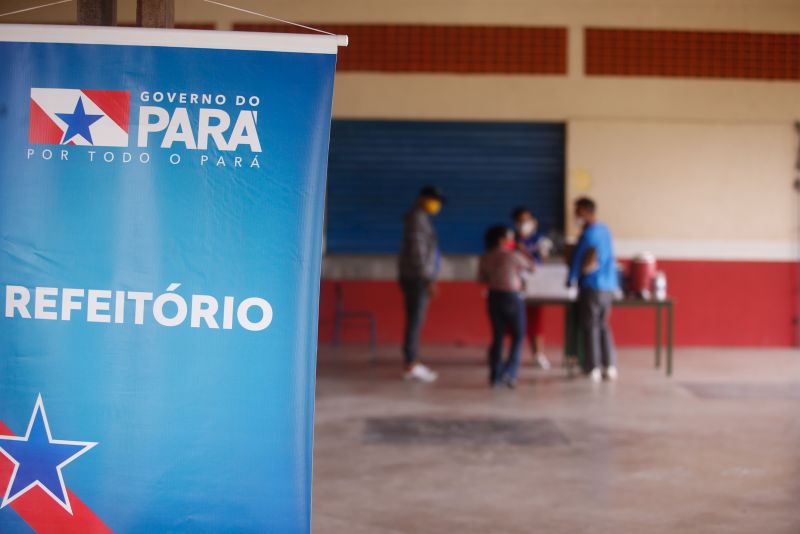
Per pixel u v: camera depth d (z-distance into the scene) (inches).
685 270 420.8
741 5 414.0
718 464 213.9
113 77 121.6
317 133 122.0
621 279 351.3
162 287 121.6
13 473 122.1
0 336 122.2
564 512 176.9
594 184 415.8
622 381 329.1
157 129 121.6
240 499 121.4
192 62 121.6
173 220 121.6
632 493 189.9
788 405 285.7
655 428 251.8
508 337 426.9
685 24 414.3
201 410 121.3
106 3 148.6
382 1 411.5
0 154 121.8
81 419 121.5
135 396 121.4
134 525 121.6
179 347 121.6
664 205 418.0
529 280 349.7
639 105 415.5
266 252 121.9
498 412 271.6
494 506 180.4
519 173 417.4
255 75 122.0
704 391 309.6
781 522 171.9
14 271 121.8
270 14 409.1
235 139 121.8
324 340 422.9
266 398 121.6
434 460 215.5
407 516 173.5
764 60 416.2
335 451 223.1
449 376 336.5
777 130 418.0
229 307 121.7
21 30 121.3
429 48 413.7
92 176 121.6
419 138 417.1
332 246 420.5
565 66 414.3
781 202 420.2
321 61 122.2
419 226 321.7
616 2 412.5
